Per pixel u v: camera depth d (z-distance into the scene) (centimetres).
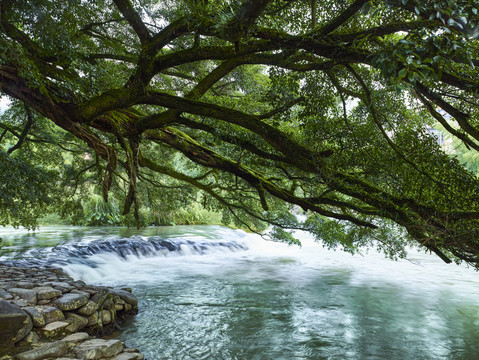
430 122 682
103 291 671
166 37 507
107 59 959
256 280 1152
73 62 629
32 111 1032
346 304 913
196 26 479
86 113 605
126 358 484
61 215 1441
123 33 940
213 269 1313
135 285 1042
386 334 716
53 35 568
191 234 1980
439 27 300
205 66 1064
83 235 1750
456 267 1416
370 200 583
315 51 457
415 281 1185
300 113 694
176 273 1223
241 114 570
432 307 906
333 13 588
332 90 677
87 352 466
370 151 636
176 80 1123
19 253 1216
